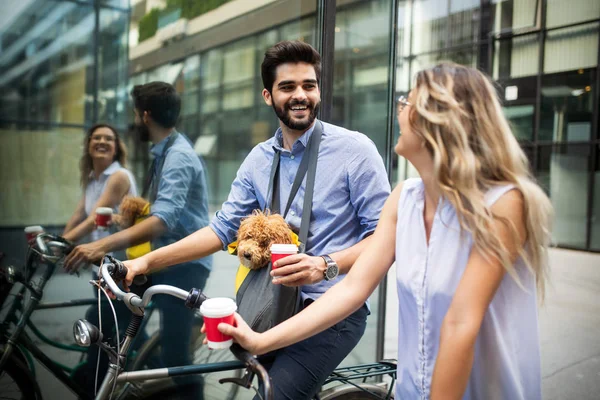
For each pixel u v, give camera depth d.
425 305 1.18
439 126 1.08
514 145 1.09
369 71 3.01
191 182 2.56
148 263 1.63
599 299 5.84
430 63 9.82
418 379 1.21
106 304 2.33
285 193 1.74
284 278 1.39
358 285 1.29
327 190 1.68
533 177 1.13
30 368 2.12
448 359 1.03
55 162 2.30
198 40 2.81
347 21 2.91
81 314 2.27
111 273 1.47
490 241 1.02
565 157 8.96
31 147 2.24
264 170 1.79
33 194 2.24
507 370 1.15
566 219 8.98
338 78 2.92
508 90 9.46
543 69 9.07
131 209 2.42
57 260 2.22
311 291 1.66
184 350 2.53
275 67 1.66
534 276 1.16
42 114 2.27
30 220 2.24
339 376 1.80
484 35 9.51
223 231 1.79
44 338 2.18
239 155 3.72
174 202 2.49
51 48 2.28
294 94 1.64
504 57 9.45
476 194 1.04
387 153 3.11
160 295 2.47
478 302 1.04
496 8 9.42
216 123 3.41
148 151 2.53
